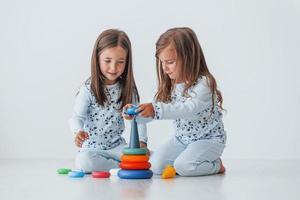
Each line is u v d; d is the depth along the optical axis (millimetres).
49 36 3566
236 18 3475
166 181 1992
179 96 2322
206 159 2238
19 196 1605
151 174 2107
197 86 2252
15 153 3551
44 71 3564
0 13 3568
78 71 3555
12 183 1961
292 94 3447
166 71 2283
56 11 3564
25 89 3564
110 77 2377
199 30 3496
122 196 1571
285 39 3453
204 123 2305
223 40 3477
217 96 2342
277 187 1801
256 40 3469
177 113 2141
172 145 2344
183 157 2193
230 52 3477
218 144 2295
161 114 2104
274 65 3457
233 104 3469
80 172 2188
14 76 3564
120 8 3533
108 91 2455
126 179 2068
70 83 3559
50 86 3562
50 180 2057
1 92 3562
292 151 3443
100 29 3547
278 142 3451
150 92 3482
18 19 3572
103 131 2467
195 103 2195
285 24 3453
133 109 2072
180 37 2268
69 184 1911
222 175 2242
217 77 3477
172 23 3510
